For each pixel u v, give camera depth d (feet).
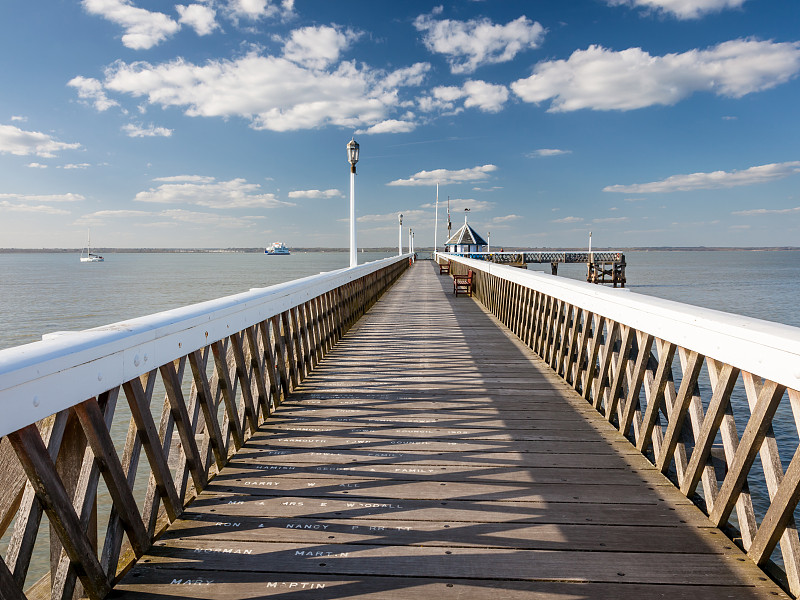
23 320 82.17
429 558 7.20
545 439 11.96
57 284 179.42
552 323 19.97
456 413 13.89
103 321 81.25
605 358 13.69
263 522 8.16
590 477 9.91
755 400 7.01
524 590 6.52
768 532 6.71
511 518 8.32
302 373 17.39
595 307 14.06
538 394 15.83
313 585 6.59
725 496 7.72
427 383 17.12
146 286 165.48
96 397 6.35
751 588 6.57
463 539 7.68
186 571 6.88
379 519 8.27
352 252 33.55
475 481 9.71
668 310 9.17
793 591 6.34
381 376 18.11
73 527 5.66
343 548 7.43
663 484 9.61
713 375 8.18
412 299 49.21
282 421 13.17
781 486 6.42
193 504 8.75
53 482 5.32
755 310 96.17
